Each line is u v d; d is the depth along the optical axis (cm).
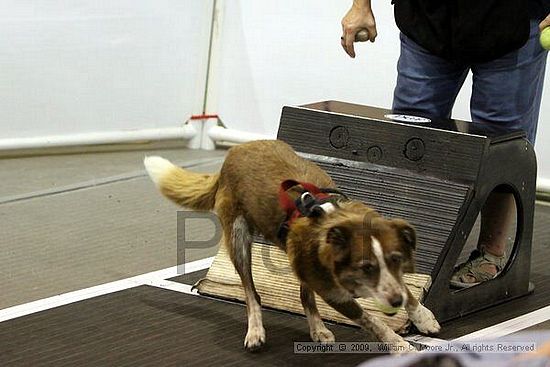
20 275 413
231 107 662
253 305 349
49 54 588
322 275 306
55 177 573
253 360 334
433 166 378
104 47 609
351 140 396
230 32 650
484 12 390
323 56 617
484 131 384
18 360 327
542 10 397
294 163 345
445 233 363
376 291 287
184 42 645
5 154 600
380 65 595
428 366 168
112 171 595
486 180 373
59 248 451
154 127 648
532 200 400
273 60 637
